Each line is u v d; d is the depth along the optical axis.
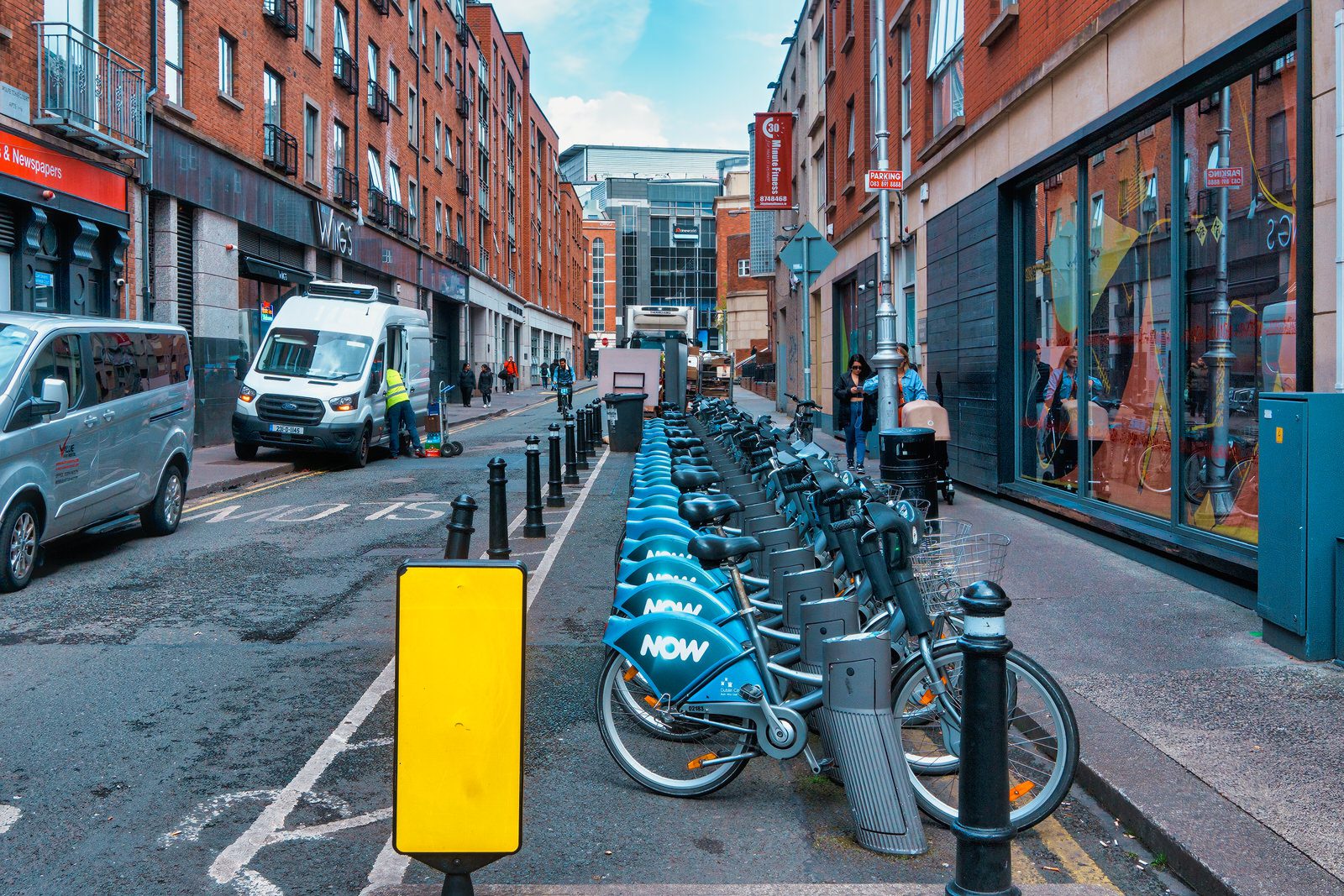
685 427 11.82
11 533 8.27
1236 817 3.86
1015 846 3.96
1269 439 6.03
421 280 39.28
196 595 8.27
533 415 37.59
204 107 21.30
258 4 23.97
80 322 9.50
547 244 77.69
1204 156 7.82
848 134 23.05
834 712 3.99
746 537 4.41
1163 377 8.48
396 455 20.36
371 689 5.93
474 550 10.19
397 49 35.69
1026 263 11.89
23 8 15.31
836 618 4.36
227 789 4.54
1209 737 4.65
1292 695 5.18
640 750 4.78
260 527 11.71
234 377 22.78
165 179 19.61
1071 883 3.64
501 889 3.59
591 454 21.30
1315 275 6.21
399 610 3.13
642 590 4.57
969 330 13.30
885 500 4.61
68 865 3.82
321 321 19.25
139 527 11.55
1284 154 6.73
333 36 29.20
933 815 4.11
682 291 128.75
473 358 52.78
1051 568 8.38
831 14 25.09
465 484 16.00
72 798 4.44
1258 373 7.02
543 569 9.30
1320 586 5.72
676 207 128.88
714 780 4.43
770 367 45.78
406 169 37.03
